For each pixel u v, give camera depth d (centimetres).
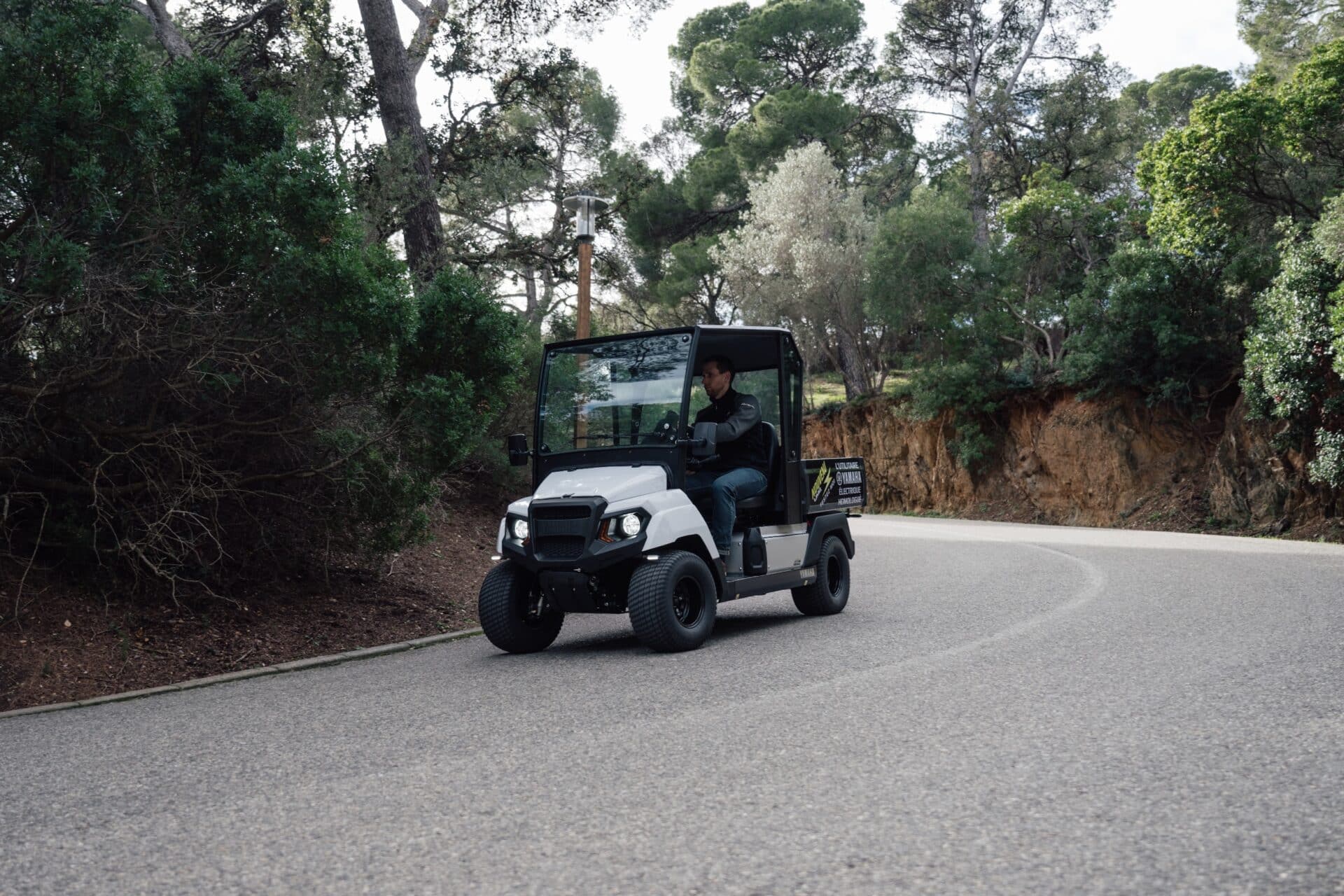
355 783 469
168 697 784
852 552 1095
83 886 343
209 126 1012
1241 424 2672
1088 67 4809
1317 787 401
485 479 1916
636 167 2795
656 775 457
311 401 1031
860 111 5578
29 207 880
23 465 948
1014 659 722
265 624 1020
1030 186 4734
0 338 878
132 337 904
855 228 4441
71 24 862
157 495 966
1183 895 299
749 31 5925
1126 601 1041
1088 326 3144
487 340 1109
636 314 5491
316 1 2223
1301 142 2475
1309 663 671
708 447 844
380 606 1147
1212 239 2673
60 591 950
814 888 314
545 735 551
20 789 495
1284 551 1702
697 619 853
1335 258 2106
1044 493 3419
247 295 972
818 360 4956
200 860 365
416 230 2011
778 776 446
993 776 433
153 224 929
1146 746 474
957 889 309
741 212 5188
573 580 831
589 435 920
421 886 329
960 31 5031
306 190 957
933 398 3684
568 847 362
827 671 708
